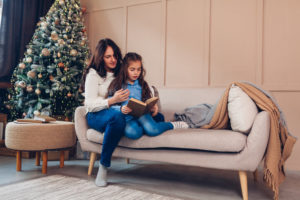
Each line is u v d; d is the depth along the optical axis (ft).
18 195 5.00
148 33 11.06
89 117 6.45
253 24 9.30
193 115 6.84
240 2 9.50
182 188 5.89
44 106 9.55
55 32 9.34
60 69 9.59
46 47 9.59
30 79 9.25
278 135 5.31
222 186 6.13
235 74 9.52
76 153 9.38
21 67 9.07
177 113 7.43
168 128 6.04
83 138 6.83
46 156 6.93
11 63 9.98
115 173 7.12
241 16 9.48
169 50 10.64
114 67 6.61
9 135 7.00
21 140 6.81
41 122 7.38
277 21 8.98
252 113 5.35
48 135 6.94
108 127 5.83
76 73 9.88
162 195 5.26
